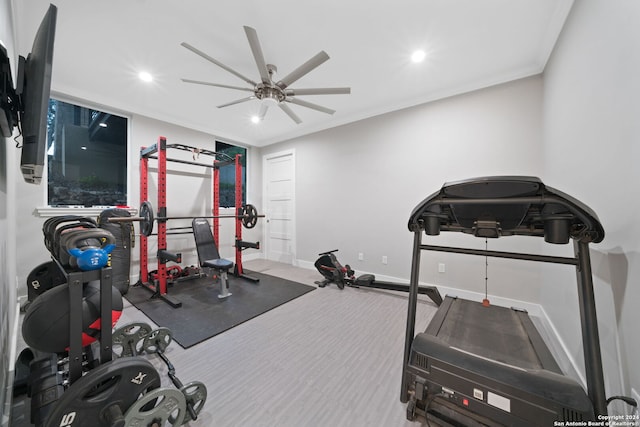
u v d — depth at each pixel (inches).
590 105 54.0
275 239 197.8
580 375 56.6
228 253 188.9
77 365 39.4
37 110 40.4
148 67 97.0
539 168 94.8
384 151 136.3
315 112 140.6
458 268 113.0
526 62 92.7
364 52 88.0
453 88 111.5
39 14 69.8
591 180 53.3
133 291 123.5
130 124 135.7
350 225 150.8
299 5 68.0
